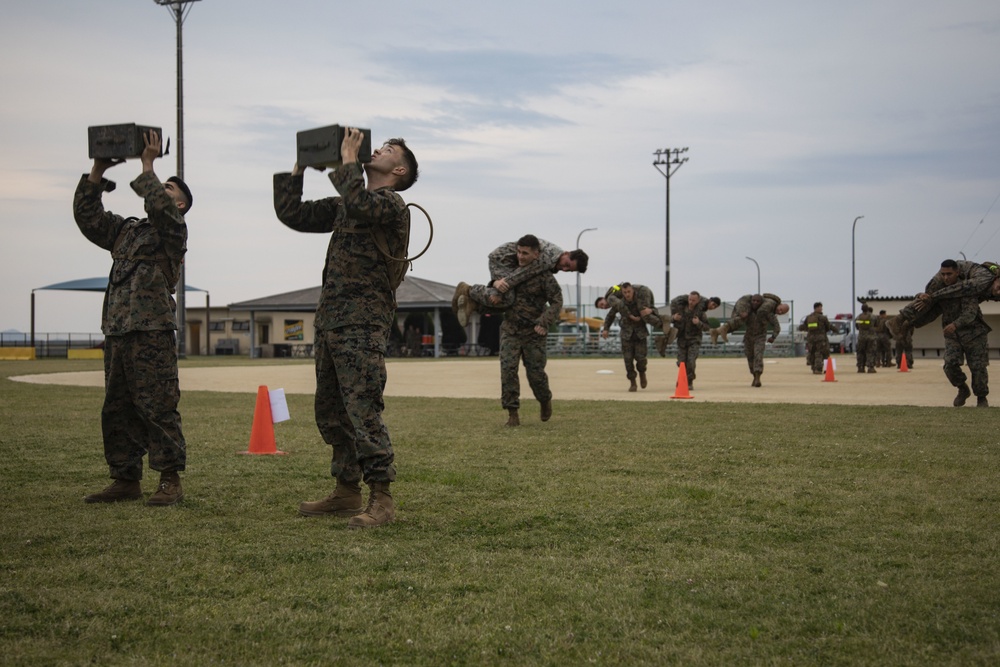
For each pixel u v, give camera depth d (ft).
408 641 11.50
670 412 42.27
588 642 11.48
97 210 20.25
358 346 18.01
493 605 12.91
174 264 20.15
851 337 212.84
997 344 172.55
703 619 12.30
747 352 66.59
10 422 37.96
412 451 28.94
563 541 16.67
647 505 19.90
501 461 26.61
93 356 188.65
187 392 62.28
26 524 17.90
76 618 12.23
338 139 17.35
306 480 23.43
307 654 11.07
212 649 11.21
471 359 161.58
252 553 15.62
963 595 13.24
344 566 14.85
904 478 23.38
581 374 91.25
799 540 16.74
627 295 61.77
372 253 18.08
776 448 29.07
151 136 19.66
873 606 12.77
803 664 10.75
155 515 18.92
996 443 30.12
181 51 144.66
